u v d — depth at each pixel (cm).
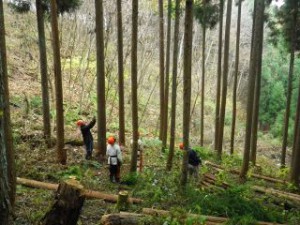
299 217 895
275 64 3931
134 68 1179
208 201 873
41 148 1295
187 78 1022
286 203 1030
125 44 3092
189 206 860
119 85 1648
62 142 1184
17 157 1105
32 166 1072
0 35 780
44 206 787
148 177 1145
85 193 546
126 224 677
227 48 1750
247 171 1362
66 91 2552
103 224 672
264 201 1065
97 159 1360
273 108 3806
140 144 1305
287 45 1844
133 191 1001
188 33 1012
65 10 1416
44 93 1344
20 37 2872
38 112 1858
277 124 3559
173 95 1330
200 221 714
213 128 3112
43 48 1317
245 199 918
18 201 804
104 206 846
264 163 2212
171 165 1327
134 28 1183
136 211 802
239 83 4284
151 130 2519
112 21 2812
